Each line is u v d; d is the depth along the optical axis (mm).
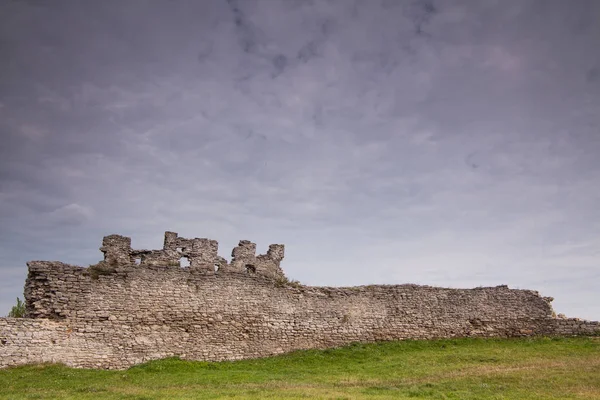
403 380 23203
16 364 25438
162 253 30594
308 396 19359
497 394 19906
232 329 30625
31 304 27172
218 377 24906
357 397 19047
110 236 29625
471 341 33406
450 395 19938
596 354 28484
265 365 28625
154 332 28875
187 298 30094
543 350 30062
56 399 19156
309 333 32281
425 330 34094
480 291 35500
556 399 18891
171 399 18984
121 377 24766
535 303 35375
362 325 33406
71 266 28156
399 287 34875
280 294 32438
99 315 27938
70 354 26703
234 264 32375
